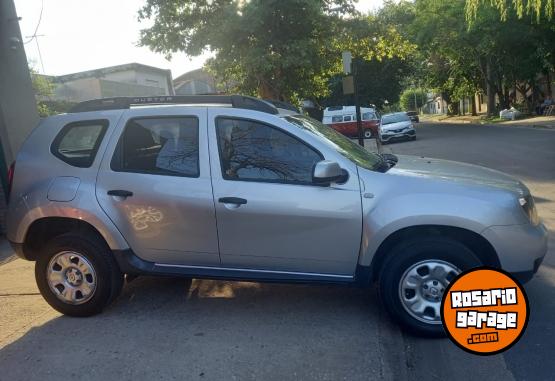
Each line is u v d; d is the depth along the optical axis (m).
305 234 4.04
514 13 26.67
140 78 34.94
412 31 32.22
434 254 3.78
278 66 12.93
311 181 4.05
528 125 25.48
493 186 3.98
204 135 4.26
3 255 6.96
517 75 34.62
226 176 4.17
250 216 4.08
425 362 3.57
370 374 3.39
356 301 4.62
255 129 4.21
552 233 6.39
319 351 3.73
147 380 3.46
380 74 43.97
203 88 44.91
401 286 3.85
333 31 14.10
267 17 12.61
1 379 3.57
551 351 3.58
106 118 4.49
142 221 4.29
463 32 30.73
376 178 3.99
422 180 3.97
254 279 4.23
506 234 3.77
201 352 3.80
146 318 4.47
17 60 8.50
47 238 4.74
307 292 4.88
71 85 24.73
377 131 28.19
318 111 35.97
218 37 12.85
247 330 4.14
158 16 13.68
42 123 4.70
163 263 4.38
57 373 3.61
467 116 50.22
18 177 4.59
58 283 4.52
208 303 4.75
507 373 3.36
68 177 4.45
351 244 4.00
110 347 3.96
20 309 4.88
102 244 4.43
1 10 8.23
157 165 4.32
